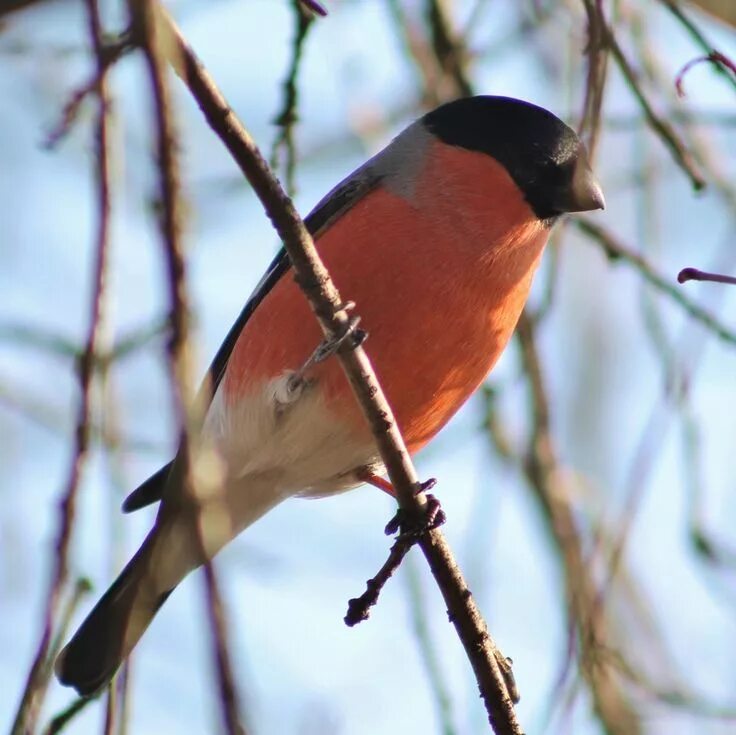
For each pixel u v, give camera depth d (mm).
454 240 8258
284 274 8391
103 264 4672
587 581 9398
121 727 5680
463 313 8219
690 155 8648
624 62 8562
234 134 5605
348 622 7051
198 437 4805
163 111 4203
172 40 4961
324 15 5898
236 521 8977
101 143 4539
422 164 8594
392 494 8930
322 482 8938
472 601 7152
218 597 4078
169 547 8070
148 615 8273
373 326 8109
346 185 8633
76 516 4852
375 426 6832
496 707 7117
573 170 8578
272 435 8430
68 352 8539
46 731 6191
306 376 8180
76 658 8422
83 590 6160
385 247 8195
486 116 8766
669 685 9484
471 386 8586
